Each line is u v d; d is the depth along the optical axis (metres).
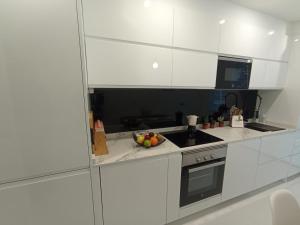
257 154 2.20
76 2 1.01
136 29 1.46
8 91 0.97
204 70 1.86
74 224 1.30
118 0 1.37
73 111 1.12
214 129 2.36
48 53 1.00
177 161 1.64
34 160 1.09
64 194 1.22
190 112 2.31
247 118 2.88
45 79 1.02
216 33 1.84
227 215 2.04
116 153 1.50
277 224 0.99
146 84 1.60
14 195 1.09
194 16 1.68
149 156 1.49
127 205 1.48
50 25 0.98
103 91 1.78
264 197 2.38
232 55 2.01
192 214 2.03
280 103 2.67
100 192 1.36
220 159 1.90
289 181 2.77
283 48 2.43
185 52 1.72
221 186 2.00
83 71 1.10
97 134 1.47
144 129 2.05
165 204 1.67
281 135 2.38
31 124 1.04
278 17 2.26
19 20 0.92
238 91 2.67
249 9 2.00
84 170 1.25
